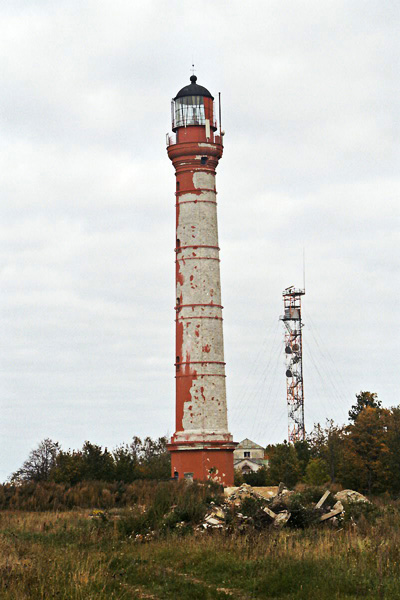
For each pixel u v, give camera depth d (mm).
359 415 84188
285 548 29703
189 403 75625
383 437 81562
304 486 75188
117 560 30453
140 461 113000
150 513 41344
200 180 79062
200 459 74125
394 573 25172
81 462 83875
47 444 92562
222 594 24422
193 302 77062
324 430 98250
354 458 81312
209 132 79312
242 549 30906
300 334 126125
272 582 25078
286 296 127812
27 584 24047
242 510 40312
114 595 23859
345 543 30312
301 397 123875
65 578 25156
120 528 39625
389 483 80688
